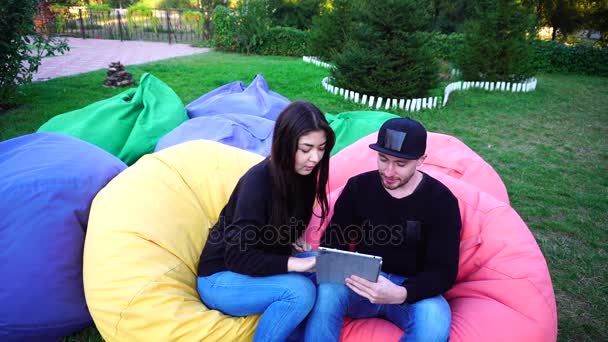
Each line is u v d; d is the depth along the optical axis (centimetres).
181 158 282
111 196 244
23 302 220
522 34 1166
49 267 226
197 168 281
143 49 1728
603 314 304
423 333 196
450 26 2292
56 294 229
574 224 431
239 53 1783
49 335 236
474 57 1173
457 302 234
